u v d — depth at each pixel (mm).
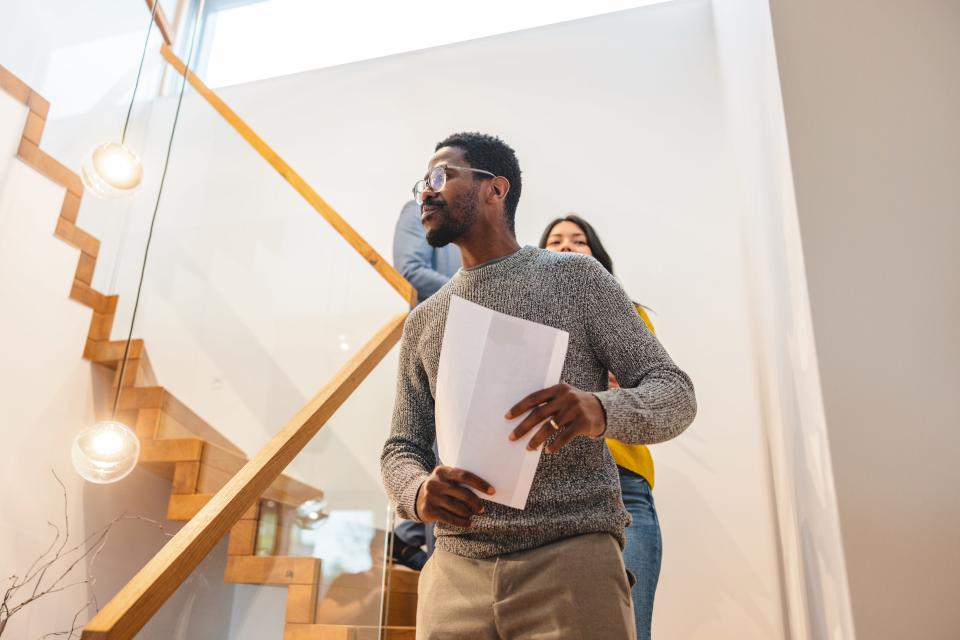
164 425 2912
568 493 1095
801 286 1201
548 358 1065
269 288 3014
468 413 1060
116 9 3572
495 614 1068
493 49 3859
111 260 3305
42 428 2811
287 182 3162
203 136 3400
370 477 2268
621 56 3666
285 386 2814
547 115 3613
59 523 2795
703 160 3342
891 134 1210
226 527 1489
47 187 2945
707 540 2717
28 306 2811
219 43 4383
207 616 1452
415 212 3035
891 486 1028
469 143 1381
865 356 1098
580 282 1222
